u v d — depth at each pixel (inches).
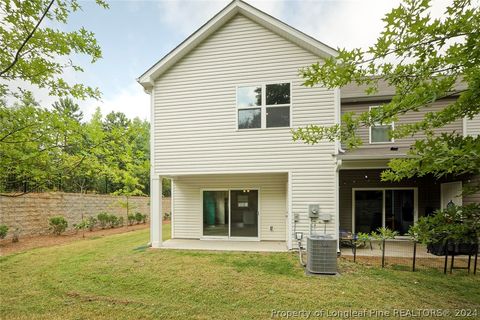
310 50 321.1
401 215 399.9
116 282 213.0
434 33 89.3
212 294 188.1
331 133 132.4
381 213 404.2
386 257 295.7
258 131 326.6
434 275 229.9
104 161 164.2
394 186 402.0
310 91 318.7
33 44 126.5
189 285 205.0
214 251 319.0
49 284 210.4
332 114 312.7
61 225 460.4
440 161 93.8
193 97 344.8
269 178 394.3
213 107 339.3
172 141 346.6
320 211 309.1
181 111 346.6
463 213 116.7
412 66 101.8
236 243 369.7
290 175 317.4
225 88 338.0
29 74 130.5
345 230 384.5
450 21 86.6
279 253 307.4
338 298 180.2
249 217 397.1
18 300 180.9
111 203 607.5
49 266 259.9
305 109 318.7
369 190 409.4
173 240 396.8
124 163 190.5
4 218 394.3
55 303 175.6
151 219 347.9
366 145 389.7
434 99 99.5
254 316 155.9
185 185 415.8
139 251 320.5
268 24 323.3
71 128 137.5
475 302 174.6
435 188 378.6
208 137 338.0
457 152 90.5
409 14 85.8
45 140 134.3
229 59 339.0
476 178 268.4
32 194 436.1
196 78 345.4
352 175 414.0
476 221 115.2
